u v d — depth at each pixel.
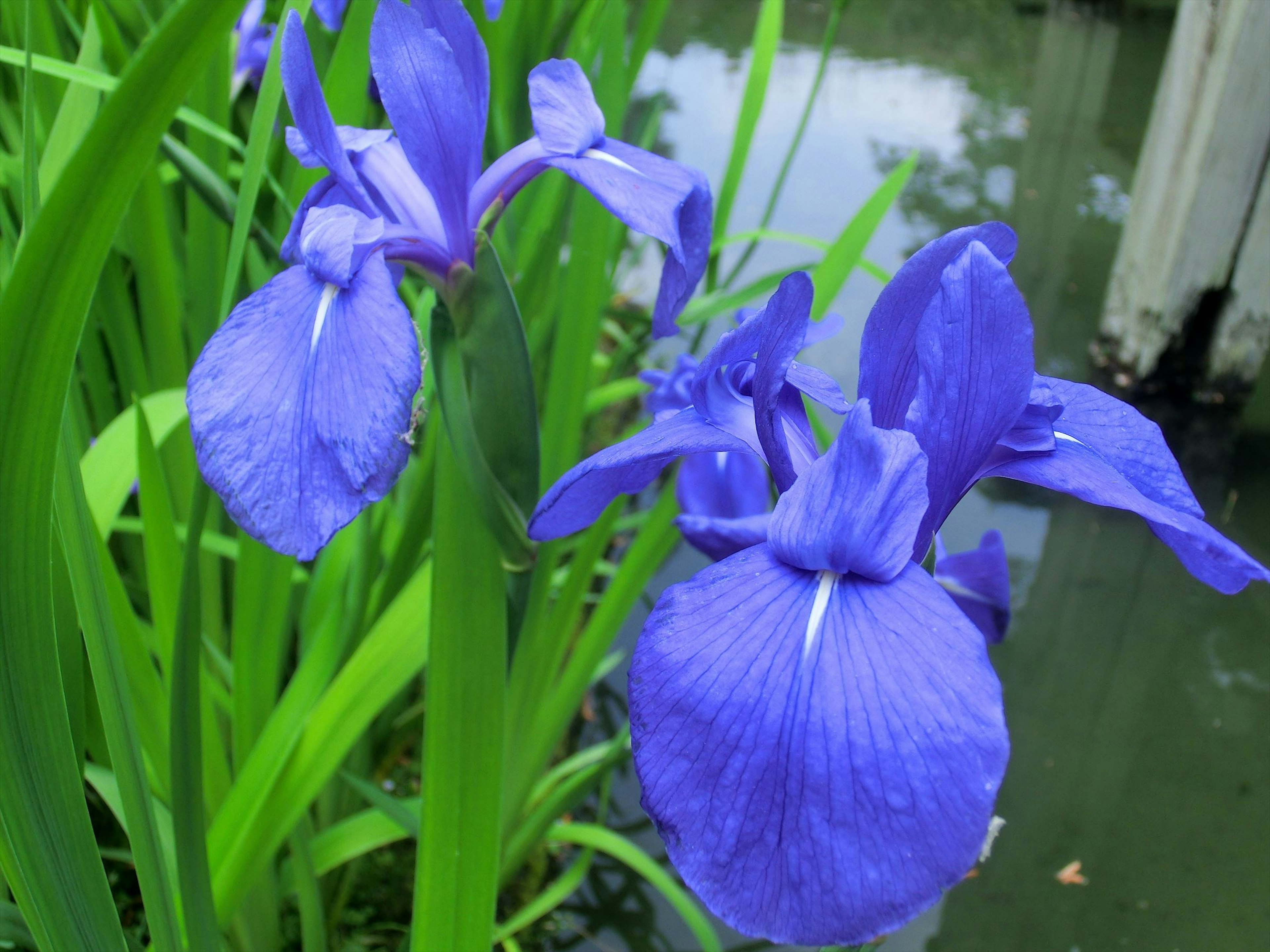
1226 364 0.82
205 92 0.49
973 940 0.51
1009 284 0.25
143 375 0.55
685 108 1.43
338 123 0.44
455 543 0.34
